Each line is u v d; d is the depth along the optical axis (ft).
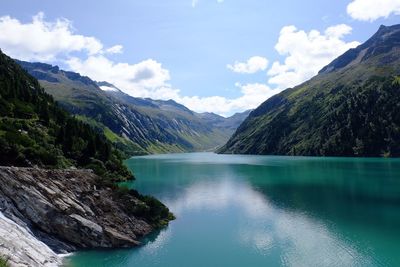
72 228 176.65
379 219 225.76
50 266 145.59
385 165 572.10
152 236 196.95
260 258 162.50
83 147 385.50
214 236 195.42
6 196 171.12
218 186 372.38
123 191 216.74
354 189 337.93
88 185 206.39
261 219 229.04
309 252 168.76
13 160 228.63
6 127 280.10
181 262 159.02
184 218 234.58
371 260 158.10
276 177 445.78
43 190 181.68
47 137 340.80
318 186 362.33
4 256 125.29
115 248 177.68
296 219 227.81
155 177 461.78
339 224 215.10
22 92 438.40
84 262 158.30
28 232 162.20
